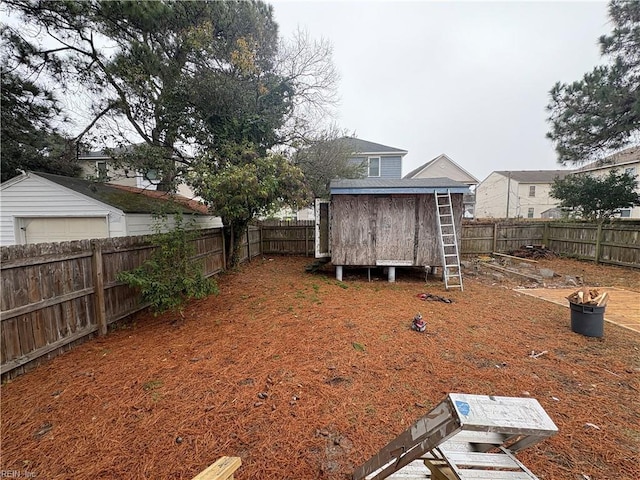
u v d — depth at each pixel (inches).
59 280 131.2
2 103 328.5
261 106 339.0
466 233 444.5
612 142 354.0
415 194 277.9
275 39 372.8
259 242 459.5
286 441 79.1
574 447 76.5
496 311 190.2
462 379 109.6
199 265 196.9
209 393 100.5
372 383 106.8
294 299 214.5
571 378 110.7
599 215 430.3
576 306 154.2
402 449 54.6
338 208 283.1
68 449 75.9
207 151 303.6
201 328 161.3
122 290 168.4
